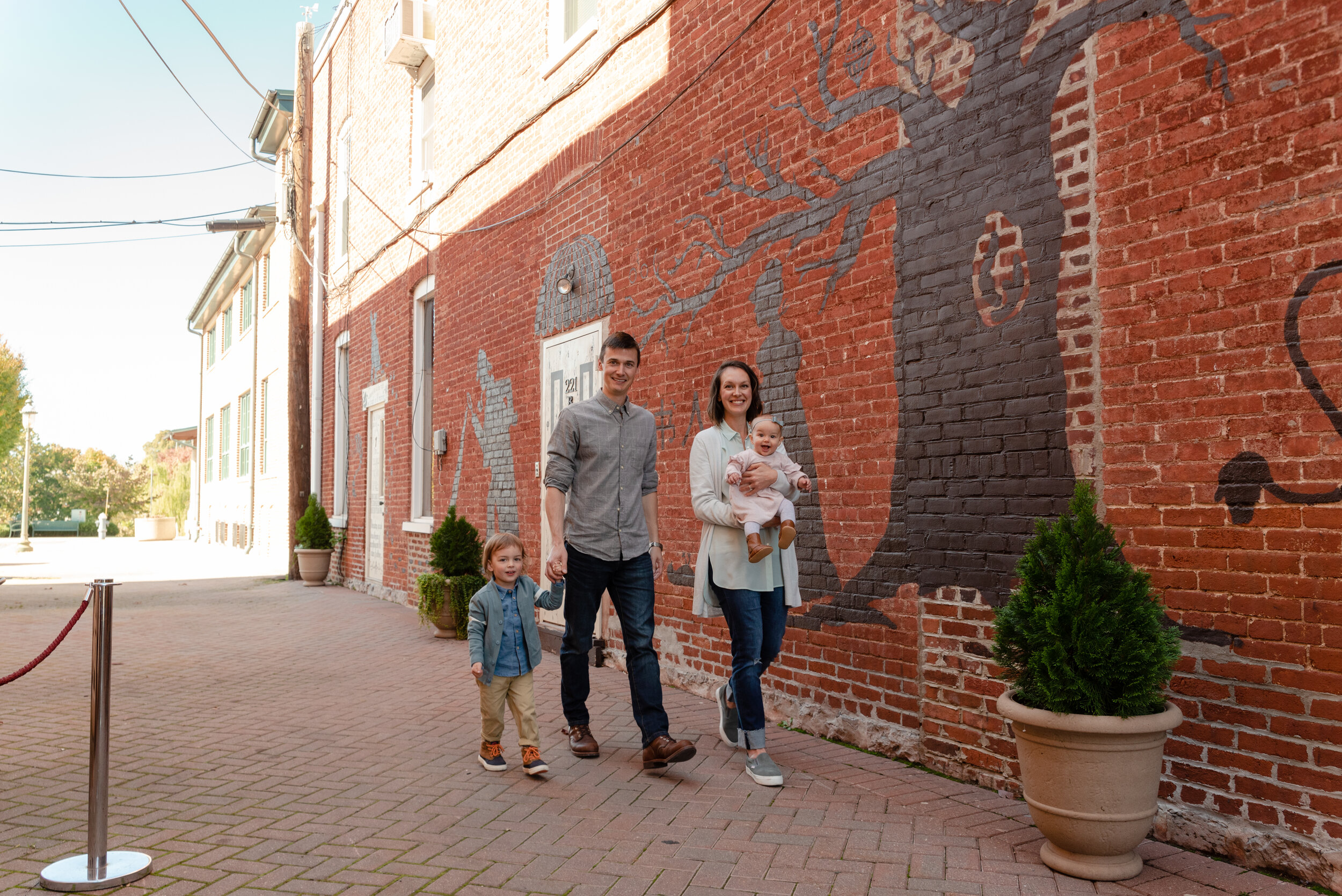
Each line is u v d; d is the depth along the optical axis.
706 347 6.36
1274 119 3.19
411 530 12.02
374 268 13.98
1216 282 3.36
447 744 5.08
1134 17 3.66
